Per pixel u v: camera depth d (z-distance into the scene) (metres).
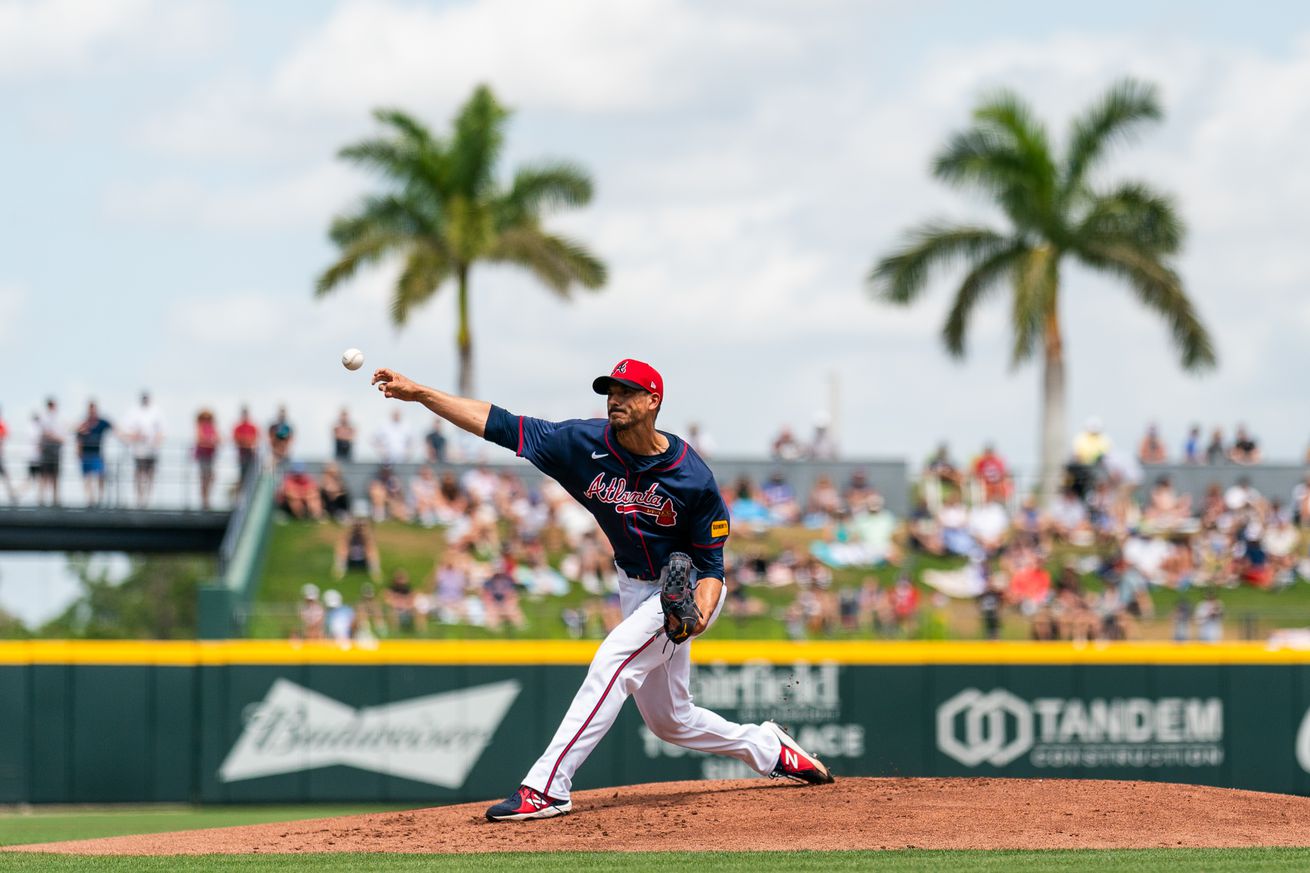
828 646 70.12
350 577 83.50
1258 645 73.00
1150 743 71.38
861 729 69.75
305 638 75.06
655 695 29.17
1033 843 26.19
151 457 93.00
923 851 25.36
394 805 66.81
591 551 84.62
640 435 26.94
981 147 106.06
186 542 93.62
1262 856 25.00
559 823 28.14
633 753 67.81
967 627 82.75
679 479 27.22
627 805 29.77
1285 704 72.00
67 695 65.31
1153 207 105.00
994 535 90.88
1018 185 104.56
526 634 78.50
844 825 27.41
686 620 26.80
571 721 28.39
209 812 64.19
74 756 65.12
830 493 93.56
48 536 92.44
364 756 66.81
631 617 28.53
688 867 23.80
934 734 70.19
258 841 28.28
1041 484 96.69
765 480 95.50
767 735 31.03
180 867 25.02
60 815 62.16
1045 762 70.69
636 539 27.81
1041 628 80.69
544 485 91.19
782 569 86.31
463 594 80.44
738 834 26.83
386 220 115.94
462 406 27.66
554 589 83.31
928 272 106.81
